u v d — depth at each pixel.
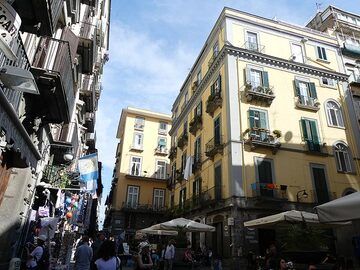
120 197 39.09
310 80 24.67
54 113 10.90
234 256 17.06
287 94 23.25
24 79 5.11
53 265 11.94
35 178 11.48
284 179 20.25
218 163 21.78
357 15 31.56
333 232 19.02
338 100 24.91
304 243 12.05
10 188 9.48
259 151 20.50
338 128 23.67
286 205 19.25
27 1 6.33
